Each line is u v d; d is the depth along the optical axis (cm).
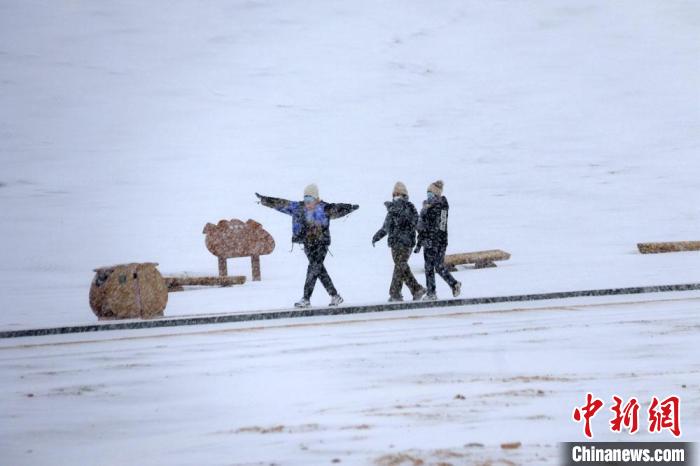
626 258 9275
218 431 2462
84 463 2166
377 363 3616
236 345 4431
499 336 4325
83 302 7294
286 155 17938
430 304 6112
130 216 13162
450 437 2247
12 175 16062
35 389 3319
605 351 3684
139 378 3488
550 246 10362
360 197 14588
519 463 1978
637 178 15500
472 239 10900
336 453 2127
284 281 8512
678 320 4719
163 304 6141
